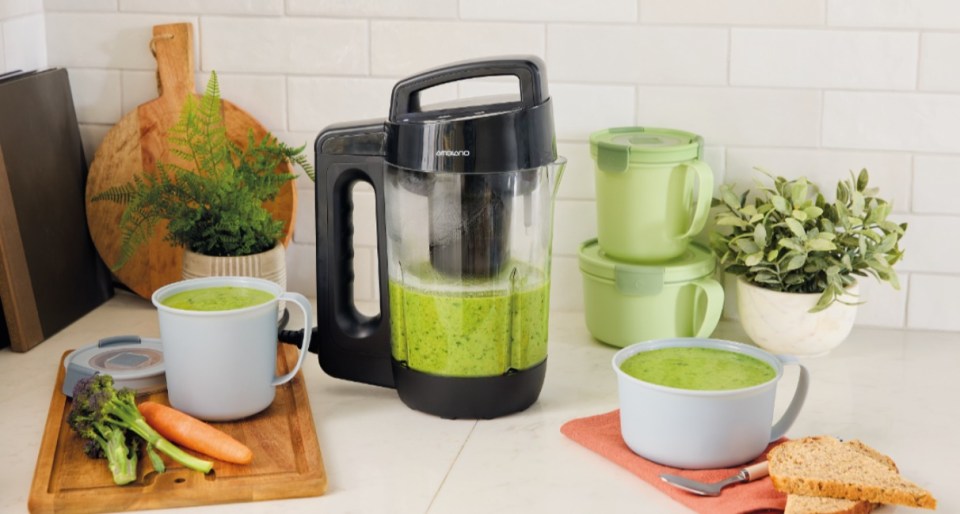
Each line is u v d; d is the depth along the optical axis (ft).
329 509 3.92
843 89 5.57
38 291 5.50
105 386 4.18
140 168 6.00
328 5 5.80
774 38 5.56
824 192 5.71
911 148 5.58
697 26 5.59
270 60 5.90
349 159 4.61
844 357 5.36
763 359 4.29
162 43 5.90
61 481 3.99
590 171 5.84
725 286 5.81
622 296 5.29
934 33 5.44
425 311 4.47
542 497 4.00
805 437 4.31
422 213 4.39
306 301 4.48
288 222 5.95
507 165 4.30
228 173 5.36
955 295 5.70
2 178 5.31
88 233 6.05
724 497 3.88
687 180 5.27
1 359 5.28
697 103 5.69
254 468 4.10
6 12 5.66
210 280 4.61
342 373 4.86
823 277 5.17
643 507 3.92
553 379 5.06
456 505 3.95
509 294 4.46
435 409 4.61
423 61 5.82
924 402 4.83
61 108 5.90
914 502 3.68
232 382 4.37
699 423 3.99
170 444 4.12
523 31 5.72
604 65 5.70
